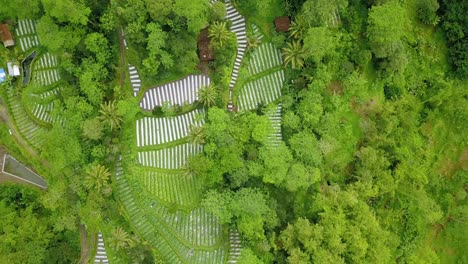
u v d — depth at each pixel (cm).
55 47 4106
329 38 4416
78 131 4331
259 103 4706
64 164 4247
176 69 4381
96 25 4322
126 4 4172
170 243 4512
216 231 4572
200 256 4544
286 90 4662
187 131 4556
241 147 4444
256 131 4366
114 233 4306
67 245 4453
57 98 4456
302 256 4284
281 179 4378
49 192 4316
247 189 4372
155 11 4044
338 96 4756
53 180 4522
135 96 4503
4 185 4553
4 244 4300
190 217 4550
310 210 4584
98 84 4309
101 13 4356
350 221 4528
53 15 3988
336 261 4294
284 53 4534
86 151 4381
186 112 4556
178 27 4209
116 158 4497
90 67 4281
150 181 4503
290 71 4647
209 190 4334
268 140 4566
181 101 4575
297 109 4622
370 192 4653
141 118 4525
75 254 4456
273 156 4375
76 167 4384
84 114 4284
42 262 4319
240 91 4684
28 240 4359
